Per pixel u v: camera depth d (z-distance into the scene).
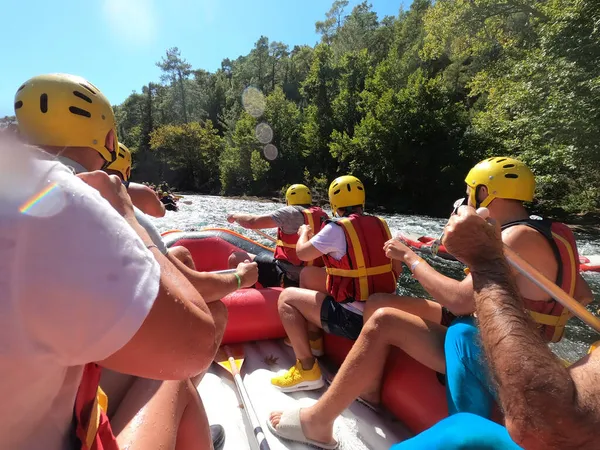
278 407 2.18
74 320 0.55
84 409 0.79
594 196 16.27
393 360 2.01
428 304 2.25
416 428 1.88
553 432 0.77
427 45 19.34
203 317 0.78
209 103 59.81
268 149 34.53
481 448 1.11
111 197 0.90
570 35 11.51
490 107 17.69
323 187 28.83
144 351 0.66
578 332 3.71
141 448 1.05
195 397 1.34
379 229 2.41
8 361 0.53
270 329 2.85
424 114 22.61
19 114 1.18
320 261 3.48
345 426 1.99
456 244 1.01
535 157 14.02
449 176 21.97
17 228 0.52
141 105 60.53
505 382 0.84
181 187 46.62
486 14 15.90
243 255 3.35
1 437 0.58
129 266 0.60
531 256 1.63
